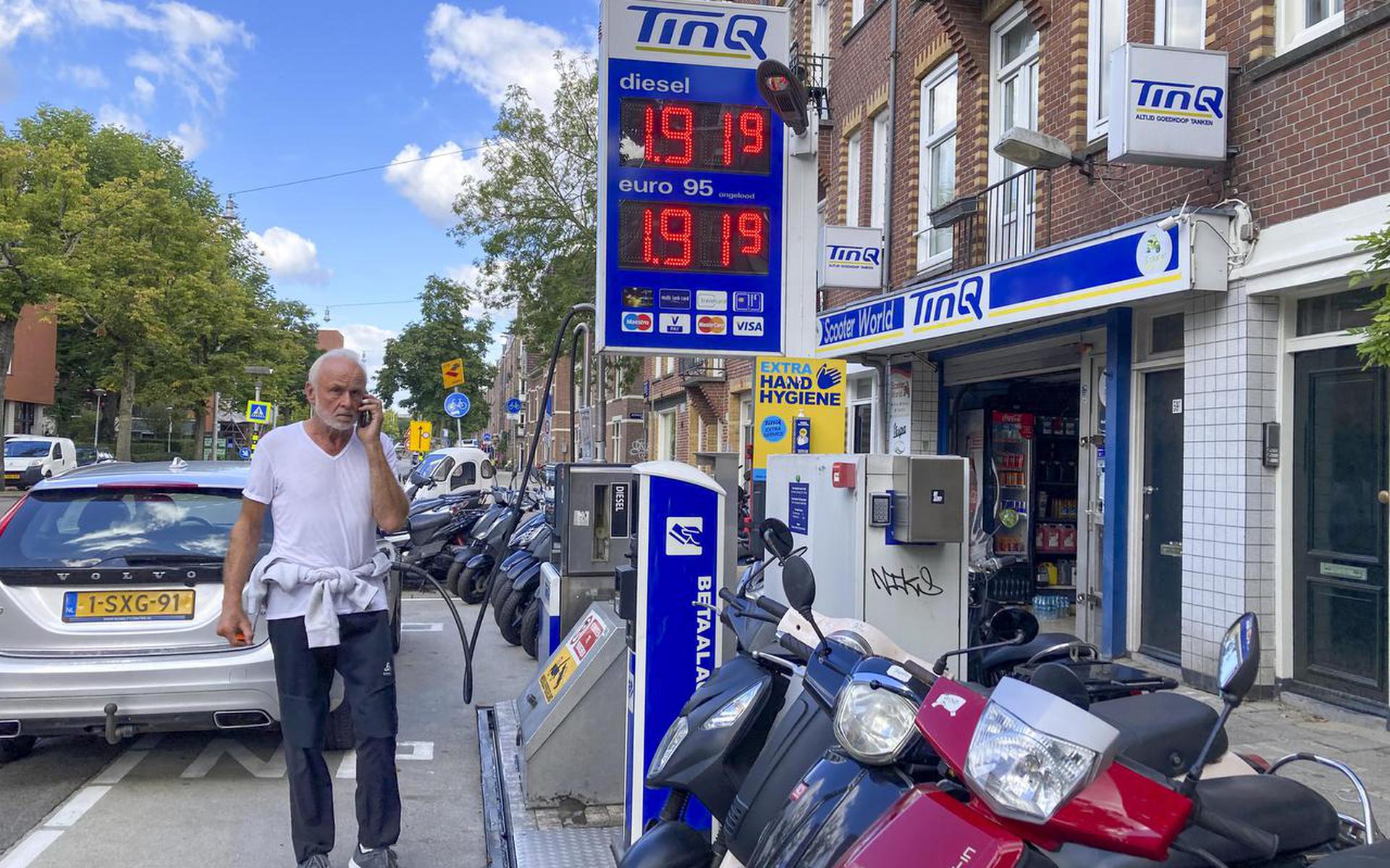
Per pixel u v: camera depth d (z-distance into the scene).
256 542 4.03
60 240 28.00
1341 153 6.52
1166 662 8.08
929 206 12.60
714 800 3.16
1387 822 4.71
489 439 47.44
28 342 42.41
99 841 4.52
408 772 5.59
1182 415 8.05
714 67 5.81
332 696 5.55
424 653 8.91
